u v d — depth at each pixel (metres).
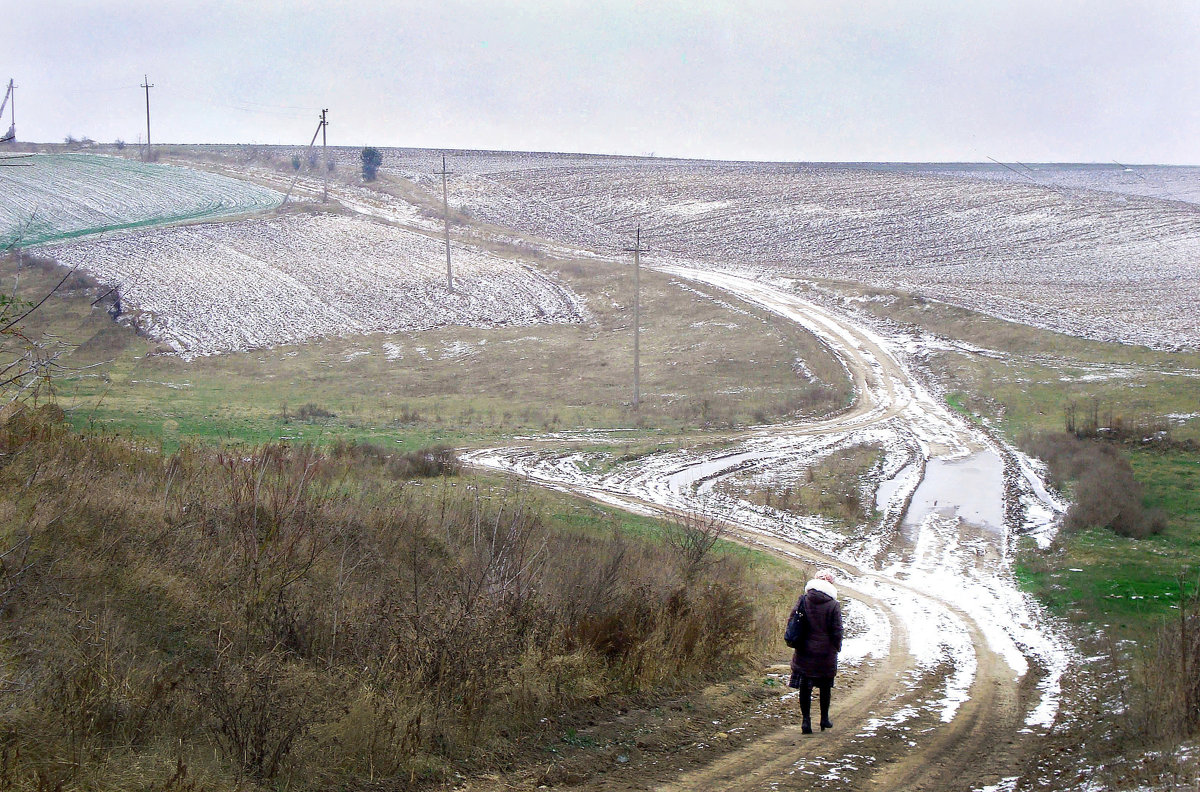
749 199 153.50
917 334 73.62
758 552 25.16
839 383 60.22
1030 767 8.52
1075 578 21.31
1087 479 31.83
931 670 13.73
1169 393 48.41
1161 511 27.00
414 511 15.27
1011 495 34.12
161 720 7.29
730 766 8.25
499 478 32.22
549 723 8.90
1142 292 87.06
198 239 100.00
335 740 7.60
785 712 10.42
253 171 147.38
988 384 57.94
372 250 101.19
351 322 77.50
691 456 41.78
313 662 8.85
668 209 146.88
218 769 6.78
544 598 10.95
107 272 84.25
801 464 40.44
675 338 74.06
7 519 9.53
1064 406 49.62
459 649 9.09
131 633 8.52
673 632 11.70
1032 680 13.24
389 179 149.50
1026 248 117.12
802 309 82.50
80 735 6.71
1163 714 8.77
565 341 73.81
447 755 7.88
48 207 112.25
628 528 24.22
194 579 9.88
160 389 52.16
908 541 27.97
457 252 103.00
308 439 35.44
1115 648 14.52
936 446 45.06
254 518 11.14
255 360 65.38
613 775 7.88
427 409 51.97
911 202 148.88
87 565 9.30
